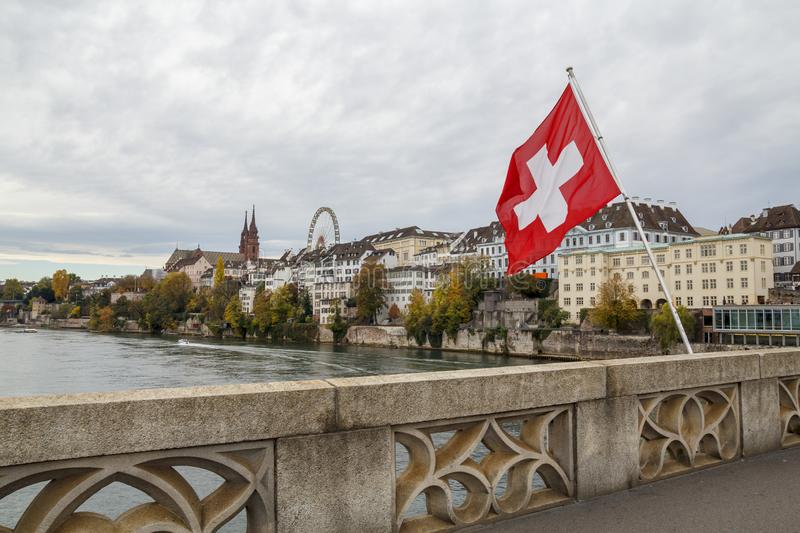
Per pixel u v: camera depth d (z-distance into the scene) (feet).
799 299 280.92
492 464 17.43
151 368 252.01
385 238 641.81
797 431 26.78
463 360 299.99
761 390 24.54
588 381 18.95
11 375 220.84
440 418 15.99
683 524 17.03
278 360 294.25
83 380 210.59
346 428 14.61
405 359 302.45
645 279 329.31
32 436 11.30
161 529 12.55
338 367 262.26
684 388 21.77
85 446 11.74
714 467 22.56
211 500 13.55
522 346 319.47
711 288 301.43
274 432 13.71
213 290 630.33
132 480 12.42
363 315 449.06
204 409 12.91
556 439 18.97
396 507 15.43
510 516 17.31
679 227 397.60
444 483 16.21
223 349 370.73
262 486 13.76
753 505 18.57
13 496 79.61
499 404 17.02
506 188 31.81
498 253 460.96
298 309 504.43
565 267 349.61
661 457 21.02
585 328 317.42
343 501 14.53
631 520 17.29
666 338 262.88
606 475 19.36
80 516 12.34
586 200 29.78
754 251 287.48
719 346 249.34
